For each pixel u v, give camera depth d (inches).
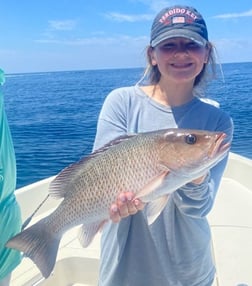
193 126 28.7
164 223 27.5
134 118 29.3
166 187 25.1
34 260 25.9
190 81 28.6
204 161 25.2
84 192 26.0
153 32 28.4
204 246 28.9
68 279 45.8
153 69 30.1
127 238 28.3
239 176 72.1
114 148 25.7
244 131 240.8
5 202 28.4
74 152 197.5
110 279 29.3
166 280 28.0
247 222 54.4
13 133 255.8
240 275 40.8
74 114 345.1
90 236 26.3
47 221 26.7
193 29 27.0
